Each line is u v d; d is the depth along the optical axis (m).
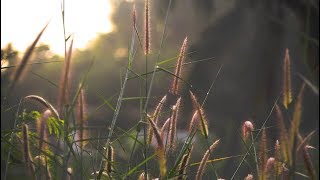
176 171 4.40
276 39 18.00
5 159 4.49
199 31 19.61
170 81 4.75
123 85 4.64
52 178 4.24
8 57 4.68
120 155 4.73
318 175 5.46
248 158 5.23
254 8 19.16
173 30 17.16
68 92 3.79
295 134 3.63
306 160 3.91
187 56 4.95
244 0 19.39
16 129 4.34
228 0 20.52
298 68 15.21
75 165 4.21
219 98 20.31
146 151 4.42
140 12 4.91
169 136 4.52
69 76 3.77
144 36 4.74
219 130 17.38
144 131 4.44
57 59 4.35
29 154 4.03
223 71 20.52
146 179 4.40
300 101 3.64
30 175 4.02
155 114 4.61
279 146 4.25
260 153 4.32
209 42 20.11
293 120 3.64
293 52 15.94
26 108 4.57
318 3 15.59
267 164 4.17
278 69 19.23
